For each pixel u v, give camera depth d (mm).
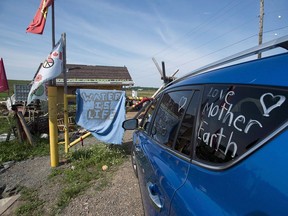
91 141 8133
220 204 1131
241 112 1311
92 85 24594
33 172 5379
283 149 978
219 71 1716
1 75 9461
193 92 1929
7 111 16516
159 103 2988
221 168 1274
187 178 1481
